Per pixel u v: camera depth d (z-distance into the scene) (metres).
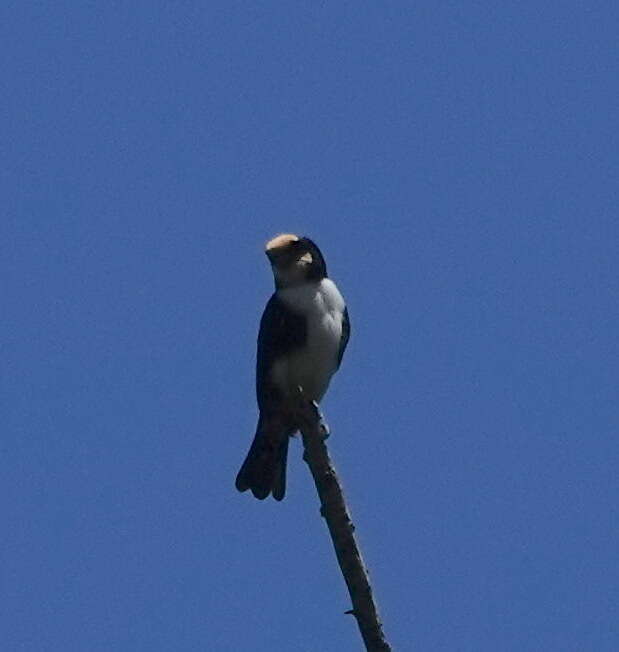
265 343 14.26
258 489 13.66
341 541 10.55
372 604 10.42
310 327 14.12
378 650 10.36
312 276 14.27
